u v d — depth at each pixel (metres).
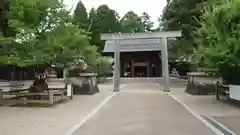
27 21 14.02
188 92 22.22
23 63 14.00
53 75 39.25
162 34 25.20
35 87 16.16
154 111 12.05
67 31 15.84
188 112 11.70
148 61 52.59
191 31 29.72
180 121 9.57
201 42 15.79
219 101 15.77
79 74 21.66
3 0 13.88
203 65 15.76
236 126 8.59
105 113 11.54
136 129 8.20
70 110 12.42
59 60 16.31
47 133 7.73
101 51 49.00
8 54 13.75
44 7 14.28
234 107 13.20
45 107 13.45
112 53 49.09
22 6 13.74
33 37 13.74
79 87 21.41
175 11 31.72
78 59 20.38
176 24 32.84
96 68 35.50
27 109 12.73
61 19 15.55
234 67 14.10
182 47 32.06
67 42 15.86
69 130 8.10
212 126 8.62
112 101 16.31
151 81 41.78
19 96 15.18
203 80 20.17
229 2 13.80
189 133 7.66
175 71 46.16
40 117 10.49
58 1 15.38
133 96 19.55
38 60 14.08
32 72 40.84
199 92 20.08
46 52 14.34
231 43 12.76
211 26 13.88
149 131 7.92
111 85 35.31
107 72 42.44
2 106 13.67
